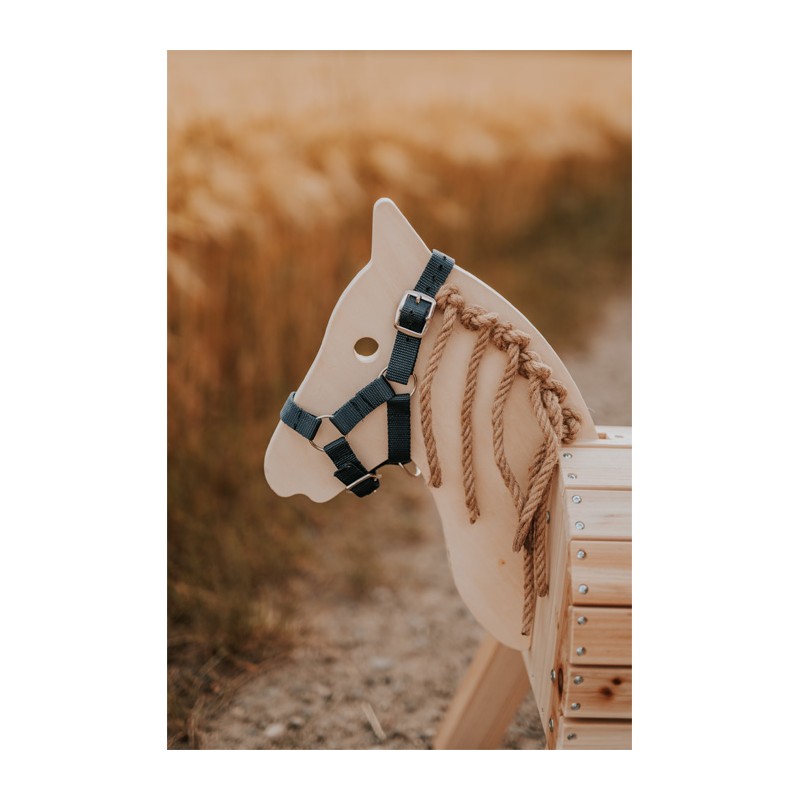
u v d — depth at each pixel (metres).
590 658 0.91
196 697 1.77
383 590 2.23
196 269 2.43
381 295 0.98
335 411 1.01
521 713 1.76
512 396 1.00
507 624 1.09
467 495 1.02
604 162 4.58
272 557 2.22
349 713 1.76
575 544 0.91
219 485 2.35
